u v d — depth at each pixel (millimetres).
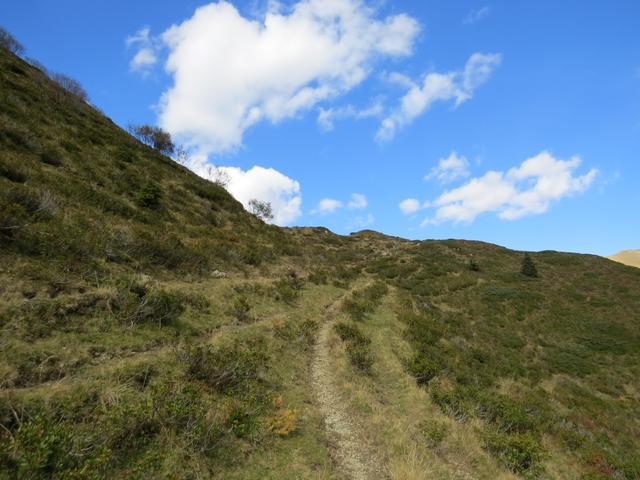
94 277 10586
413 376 13961
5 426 5199
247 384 8750
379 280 35875
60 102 28031
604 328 28203
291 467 6723
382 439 8703
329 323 18250
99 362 7691
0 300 7824
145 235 15539
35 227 10953
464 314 30453
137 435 5973
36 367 6660
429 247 56094
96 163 21812
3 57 28500
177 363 8664
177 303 11297
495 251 53844
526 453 9469
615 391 21125
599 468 12406
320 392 10656
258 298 17297
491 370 20484
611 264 43250
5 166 13586
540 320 29734
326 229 68562
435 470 7863
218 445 6551
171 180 29312
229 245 22828
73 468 4871
